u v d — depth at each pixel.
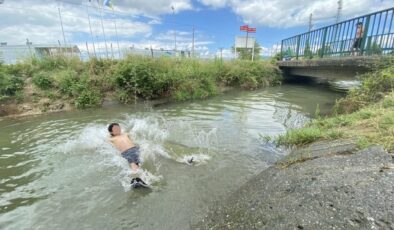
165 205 3.35
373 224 1.99
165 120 7.66
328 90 14.46
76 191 3.73
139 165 4.48
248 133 6.28
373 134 3.93
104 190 3.75
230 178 4.04
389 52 8.30
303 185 2.95
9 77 9.31
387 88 6.35
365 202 2.28
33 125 7.22
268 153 4.97
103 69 11.27
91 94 9.95
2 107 8.60
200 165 4.50
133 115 8.42
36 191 3.74
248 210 2.86
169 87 11.58
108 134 6.15
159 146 5.34
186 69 12.58
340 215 2.22
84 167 4.48
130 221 3.05
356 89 7.64
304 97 11.92
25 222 3.07
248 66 16.67
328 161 3.47
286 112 8.66
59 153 5.07
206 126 6.95
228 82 14.80
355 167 3.04
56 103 9.40
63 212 3.25
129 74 10.67
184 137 6.00
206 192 3.64
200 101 11.05
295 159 4.06
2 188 3.82
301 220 2.31
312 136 5.04
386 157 3.04
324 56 13.45
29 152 5.14
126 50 12.34
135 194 3.63
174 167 4.43
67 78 10.05
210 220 2.95
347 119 5.35
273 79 17.56
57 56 11.39
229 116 8.15
